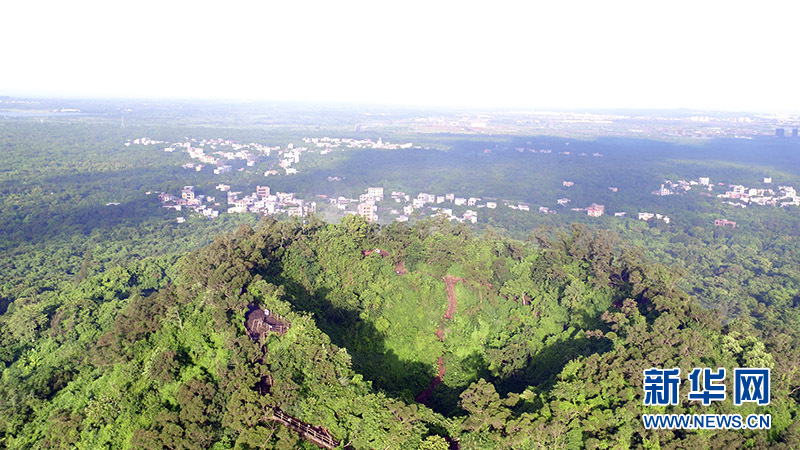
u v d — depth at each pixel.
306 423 58.94
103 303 103.56
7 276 151.38
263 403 57.53
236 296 72.62
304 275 90.50
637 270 95.69
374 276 93.56
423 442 55.91
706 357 68.00
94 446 60.50
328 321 82.56
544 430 57.22
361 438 56.69
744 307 143.12
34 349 92.00
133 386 64.19
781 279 164.75
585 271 99.75
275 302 73.62
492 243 105.44
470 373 82.06
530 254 103.50
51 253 173.62
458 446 59.00
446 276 97.06
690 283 164.00
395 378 78.94
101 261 170.62
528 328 86.56
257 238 92.31
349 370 64.44
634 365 64.69
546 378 74.12
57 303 106.81
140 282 118.75
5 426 68.38
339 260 95.69
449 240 101.06
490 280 96.25
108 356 69.00
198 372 64.50
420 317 89.56
